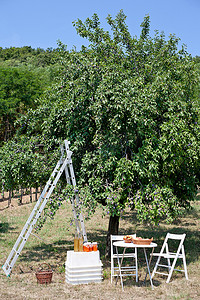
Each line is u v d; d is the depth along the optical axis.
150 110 8.13
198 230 14.88
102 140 8.07
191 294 6.62
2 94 23.34
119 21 10.20
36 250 11.02
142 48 10.25
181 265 8.96
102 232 14.72
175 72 9.41
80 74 8.80
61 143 8.84
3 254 10.25
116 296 6.49
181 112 8.28
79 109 8.64
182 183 9.38
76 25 10.00
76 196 8.04
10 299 6.20
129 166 7.59
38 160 9.33
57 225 16.02
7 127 25.03
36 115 10.03
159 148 8.09
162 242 12.41
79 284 7.25
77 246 7.59
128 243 7.45
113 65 8.55
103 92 7.75
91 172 8.30
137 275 7.52
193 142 8.20
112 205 7.64
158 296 6.51
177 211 8.38
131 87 8.07
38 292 6.66
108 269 8.64
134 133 8.23
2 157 9.63
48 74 32.12
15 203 23.70
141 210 7.68
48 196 8.04
